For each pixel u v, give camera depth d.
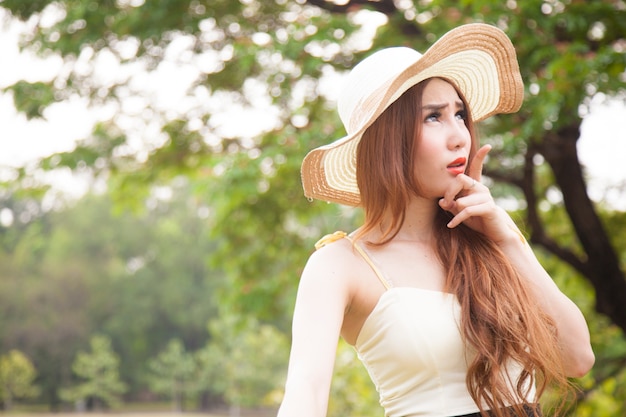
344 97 2.12
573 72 5.68
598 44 6.55
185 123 9.18
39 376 60.41
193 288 61.97
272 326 41.78
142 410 64.12
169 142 9.23
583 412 8.32
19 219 72.81
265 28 8.41
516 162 7.65
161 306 61.59
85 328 60.66
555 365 1.92
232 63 8.63
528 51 6.17
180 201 63.38
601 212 9.12
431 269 1.99
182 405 65.31
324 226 9.28
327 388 1.79
